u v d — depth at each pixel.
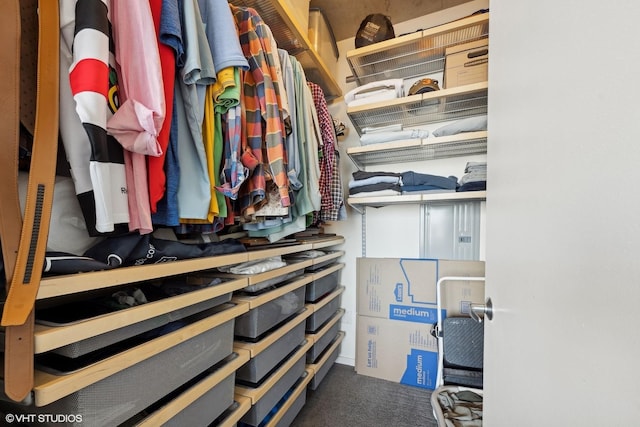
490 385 0.66
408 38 1.53
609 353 0.27
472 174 1.52
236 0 1.11
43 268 0.46
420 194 1.59
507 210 0.58
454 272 1.76
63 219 0.58
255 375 1.01
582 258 0.32
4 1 0.41
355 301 2.07
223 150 0.85
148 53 0.57
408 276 1.85
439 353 1.60
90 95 0.48
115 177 0.54
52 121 0.45
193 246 0.83
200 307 0.78
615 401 0.26
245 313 1.02
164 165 0.67
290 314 1.27
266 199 1.02
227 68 0.79
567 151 0.36
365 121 1.89
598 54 0.31
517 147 0.53
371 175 1.76
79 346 0.49
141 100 0.56
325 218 1.60
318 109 1.58
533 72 0.47
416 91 1.63
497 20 0.69
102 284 0.52
